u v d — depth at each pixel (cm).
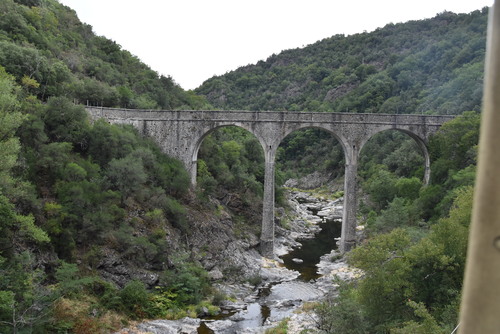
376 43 15062
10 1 5538
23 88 4022
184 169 4706
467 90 6919
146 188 4062
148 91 6931
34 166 3192
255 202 5491
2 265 2361
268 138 4647
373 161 8381
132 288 3061
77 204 3177
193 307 3231
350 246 4678
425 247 2202
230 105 15488
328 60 15775
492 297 166
